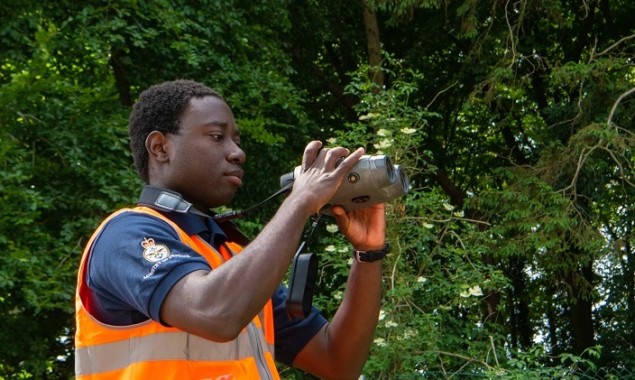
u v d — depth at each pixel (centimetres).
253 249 179
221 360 194
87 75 973
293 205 188
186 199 212
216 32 1062
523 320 1642
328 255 700
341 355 235
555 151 1105
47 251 805
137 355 191
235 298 174
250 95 1035
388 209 697
